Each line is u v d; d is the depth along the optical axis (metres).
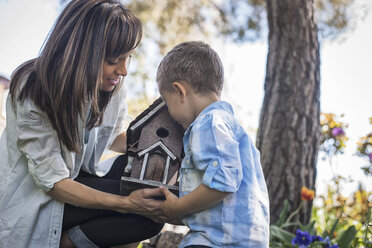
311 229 3.08
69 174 2.00
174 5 6.68
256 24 6.66
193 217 1.76
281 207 3.26
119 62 1.88
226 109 1.85
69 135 1.88
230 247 1.71
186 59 1.85
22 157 1.94
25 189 1.94
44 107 1.83
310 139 3.32
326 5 6.57
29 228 1.90
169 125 1.97
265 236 1.77
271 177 3.29
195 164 1.72
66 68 1.80
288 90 3.34
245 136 1.83
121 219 2.00
